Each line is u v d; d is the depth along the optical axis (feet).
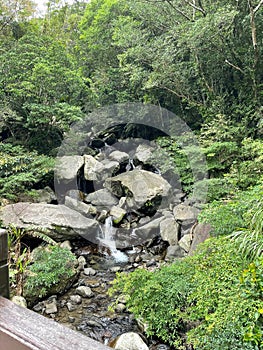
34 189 18.90
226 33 19.52
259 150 16.16
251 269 6.62
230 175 15.74
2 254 2.28
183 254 13.41
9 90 20.43
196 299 7.96
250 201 9.64
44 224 14.48
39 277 10.72
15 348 1.78
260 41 19.63
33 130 21.12
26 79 20.67
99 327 9.42
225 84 21.74
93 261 14.23
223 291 6.91
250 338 5.71
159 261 13.92
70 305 10.55
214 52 20.53
